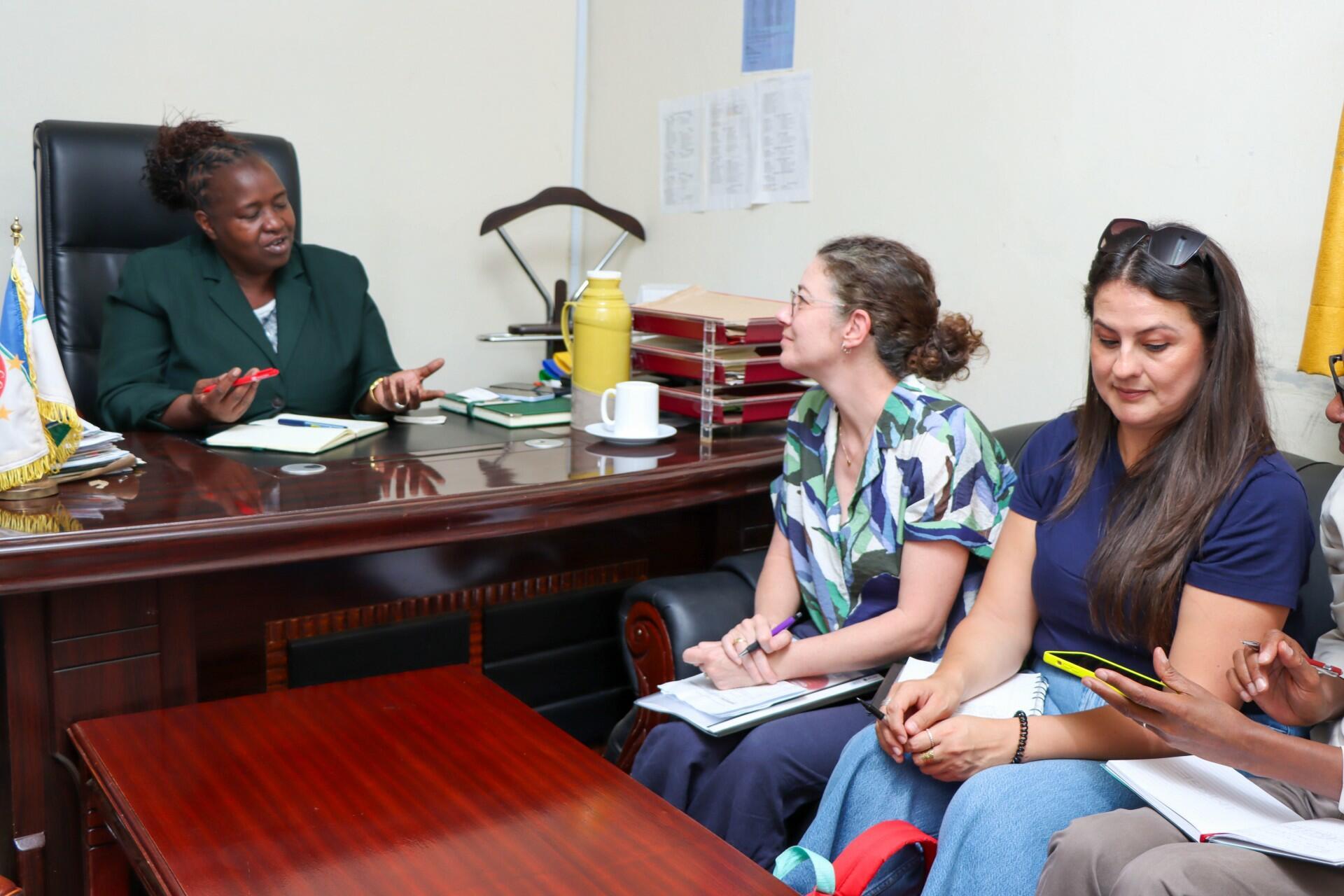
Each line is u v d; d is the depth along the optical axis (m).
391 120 3.06
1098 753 1.26
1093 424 1.37
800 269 2.62
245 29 2.82
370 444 1.88
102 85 2.68
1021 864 1.15
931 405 1.54
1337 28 1.62
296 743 1.32
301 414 2.13
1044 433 1.46
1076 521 1.36
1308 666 1.12
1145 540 1.26
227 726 1.35
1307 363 1.55
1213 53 1.78
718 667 1.50
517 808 1.18
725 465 1.77
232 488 1.55
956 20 2.19
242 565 1.40
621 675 1.97
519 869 1.06
